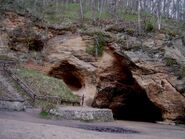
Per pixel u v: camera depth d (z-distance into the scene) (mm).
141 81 36312
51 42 38906
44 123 21172
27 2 45344
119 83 38469
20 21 39031
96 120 27703
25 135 15086
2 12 38562
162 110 36656
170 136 23578
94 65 37562
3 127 16484
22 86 29625
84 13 48719
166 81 35625
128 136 20297
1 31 37469
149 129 27797
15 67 34500
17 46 37906
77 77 39094
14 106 25422
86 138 16875
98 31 38406
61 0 54500
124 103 40375
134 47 36969
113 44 37406
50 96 30094
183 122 35719
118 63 38125
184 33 43750
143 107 41875
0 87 28000
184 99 35031
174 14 63875
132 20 46469
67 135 16922
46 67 37656
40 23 39812
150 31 39812
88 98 36938
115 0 52438
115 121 31766
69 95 33781
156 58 36188
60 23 40781
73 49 38125
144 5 56875
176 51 37750
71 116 25641
